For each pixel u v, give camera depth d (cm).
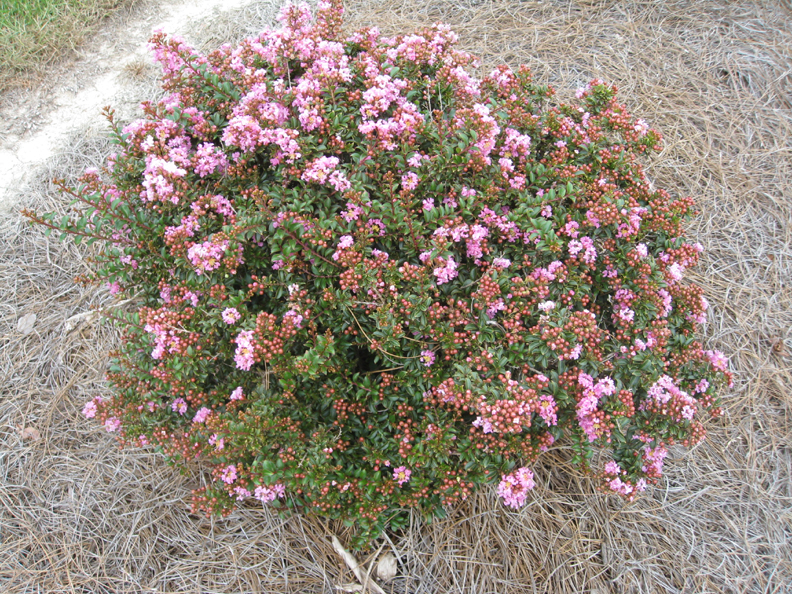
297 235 112
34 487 132
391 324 108
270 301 120
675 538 129
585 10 206
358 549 117
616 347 118
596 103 138
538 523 127
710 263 163
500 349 110
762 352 152
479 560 124
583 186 122
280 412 116
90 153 174
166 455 118
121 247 132
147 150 120
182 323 114
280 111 120
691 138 180
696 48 196
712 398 121
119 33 203
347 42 139
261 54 132
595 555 126
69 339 148
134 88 188
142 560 125
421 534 126
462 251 122
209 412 114
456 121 119
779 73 191
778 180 174
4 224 162
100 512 129
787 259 164
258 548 125
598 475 119
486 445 110
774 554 129
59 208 164
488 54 194
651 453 117
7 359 145
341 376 117
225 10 209
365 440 117
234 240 110
